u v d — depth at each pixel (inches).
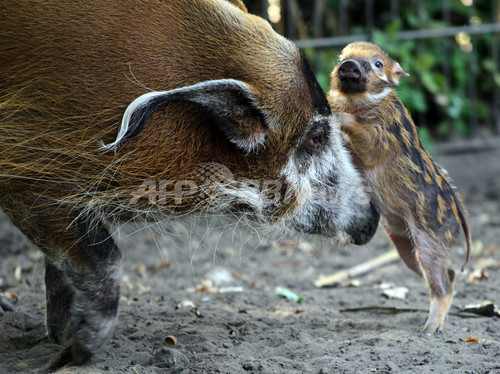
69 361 209.2
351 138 247.4
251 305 298.7
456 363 215.8
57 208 201.9
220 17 212.7
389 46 553.3
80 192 202.7
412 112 600.7
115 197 207.3
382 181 250.8
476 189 507.8
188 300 300.8
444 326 255.6
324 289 331.3
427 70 591.2
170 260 376.8
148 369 208.7
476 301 293.0
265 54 213.8
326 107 230.8
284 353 229.8
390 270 357.4
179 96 193.3
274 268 371.9
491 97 650.2
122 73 198.7
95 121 197.8
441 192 255.8
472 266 355.3
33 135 197.2
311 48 536.1
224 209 223.6
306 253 394.6
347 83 241.6
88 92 197.0
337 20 615.8
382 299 305.6
